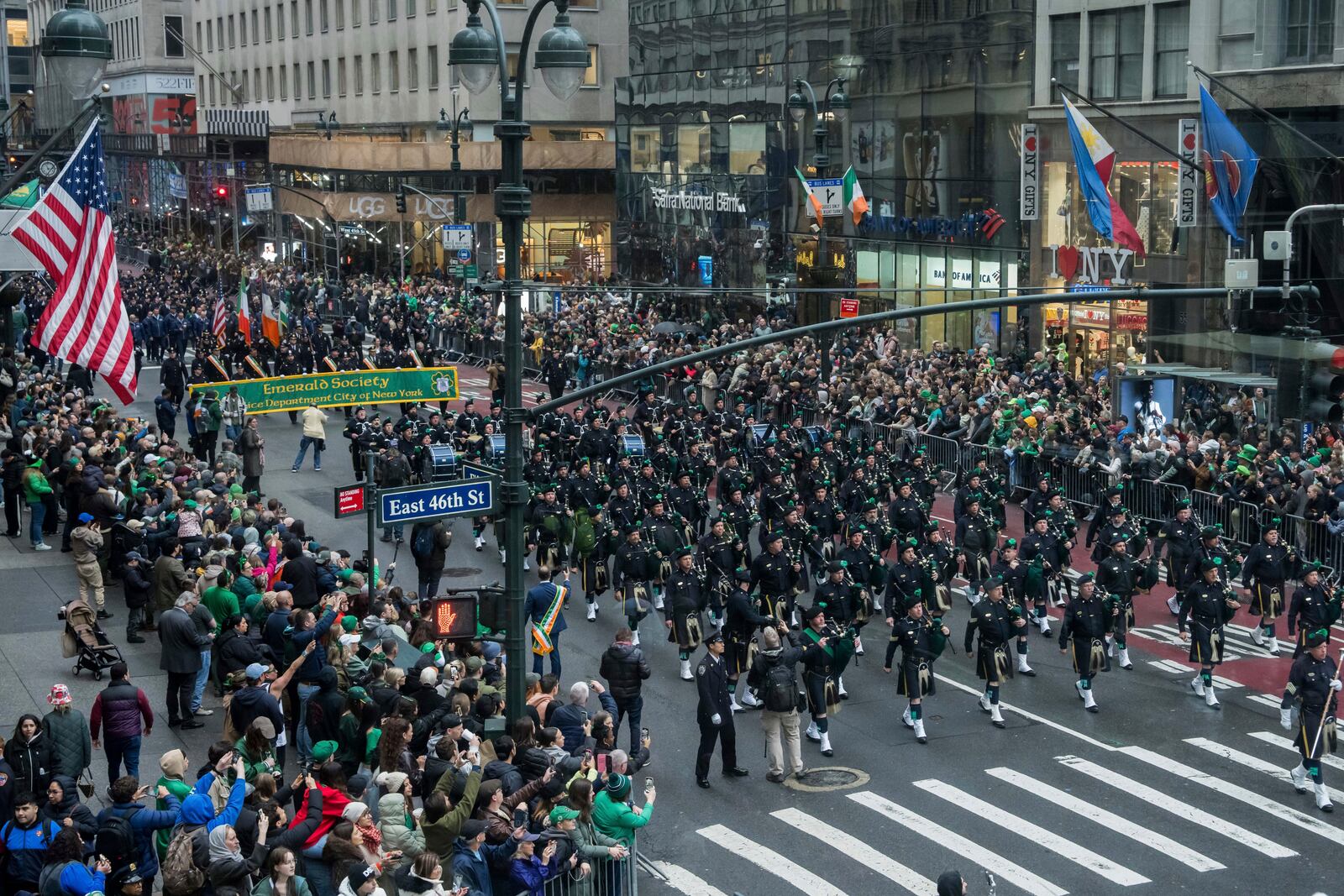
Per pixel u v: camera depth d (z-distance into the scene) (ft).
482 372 203.62
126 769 64.80
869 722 77.97
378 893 44.91
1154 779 69.72
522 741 57.31
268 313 160.35
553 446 126.93
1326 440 115.44
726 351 59.67
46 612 89.40
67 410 123.13
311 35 335.26
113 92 440.45
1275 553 88.12
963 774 70.54
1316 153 141.79
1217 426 119.96
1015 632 78.84
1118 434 116.26
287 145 307.58
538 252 265.95
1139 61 155.02
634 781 69.82
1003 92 172.04
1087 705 79.46
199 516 88.84
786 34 207.41
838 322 61.00
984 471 106.93
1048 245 167.53
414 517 57.21
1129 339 156.87
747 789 69.10
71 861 47.03
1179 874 59.62
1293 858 61.16
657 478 111.96
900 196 190.08
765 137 213.66
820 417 138.51
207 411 136.05
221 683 72.13
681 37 230.68
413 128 294.46
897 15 186.60
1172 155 145.18
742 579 80.94
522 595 58.18
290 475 137.18
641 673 70.44
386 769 56.13
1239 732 75.97
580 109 280.10
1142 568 89.66
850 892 58.23
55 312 94.53
